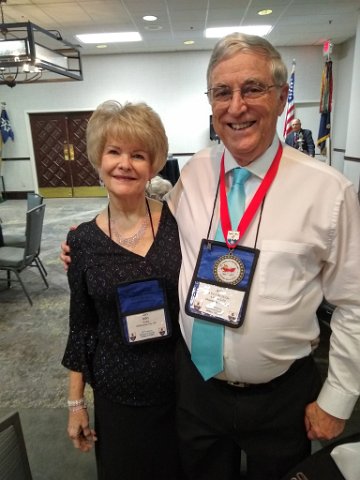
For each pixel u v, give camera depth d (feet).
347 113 25.84
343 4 18.03
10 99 28.63
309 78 27.40
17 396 7.32
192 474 3.77
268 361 3.13
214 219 3.39
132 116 3.30
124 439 3.79
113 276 3.48
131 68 27.86
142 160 3.44
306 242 2.99
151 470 3.95
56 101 28.60
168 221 3.76
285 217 3.03
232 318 3.06
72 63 15.94
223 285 3.14
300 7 18.34
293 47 26.84
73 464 5.72
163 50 27.02
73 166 29.78
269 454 3.43
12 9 17.46
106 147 3.43
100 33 21.93
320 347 7.91
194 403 3.51
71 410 3.99
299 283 3.06
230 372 3.24
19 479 3.53
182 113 28.66
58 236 18.75
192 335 3.28
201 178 3.65
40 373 8.04
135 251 3.55
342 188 2.92
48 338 9.44
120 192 3.40
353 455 3.06
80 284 3.69
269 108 3.01
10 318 10.52
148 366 3.60
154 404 3.71
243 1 17.26
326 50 17.71
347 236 2.96
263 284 3.02
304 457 3.48
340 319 3.22
